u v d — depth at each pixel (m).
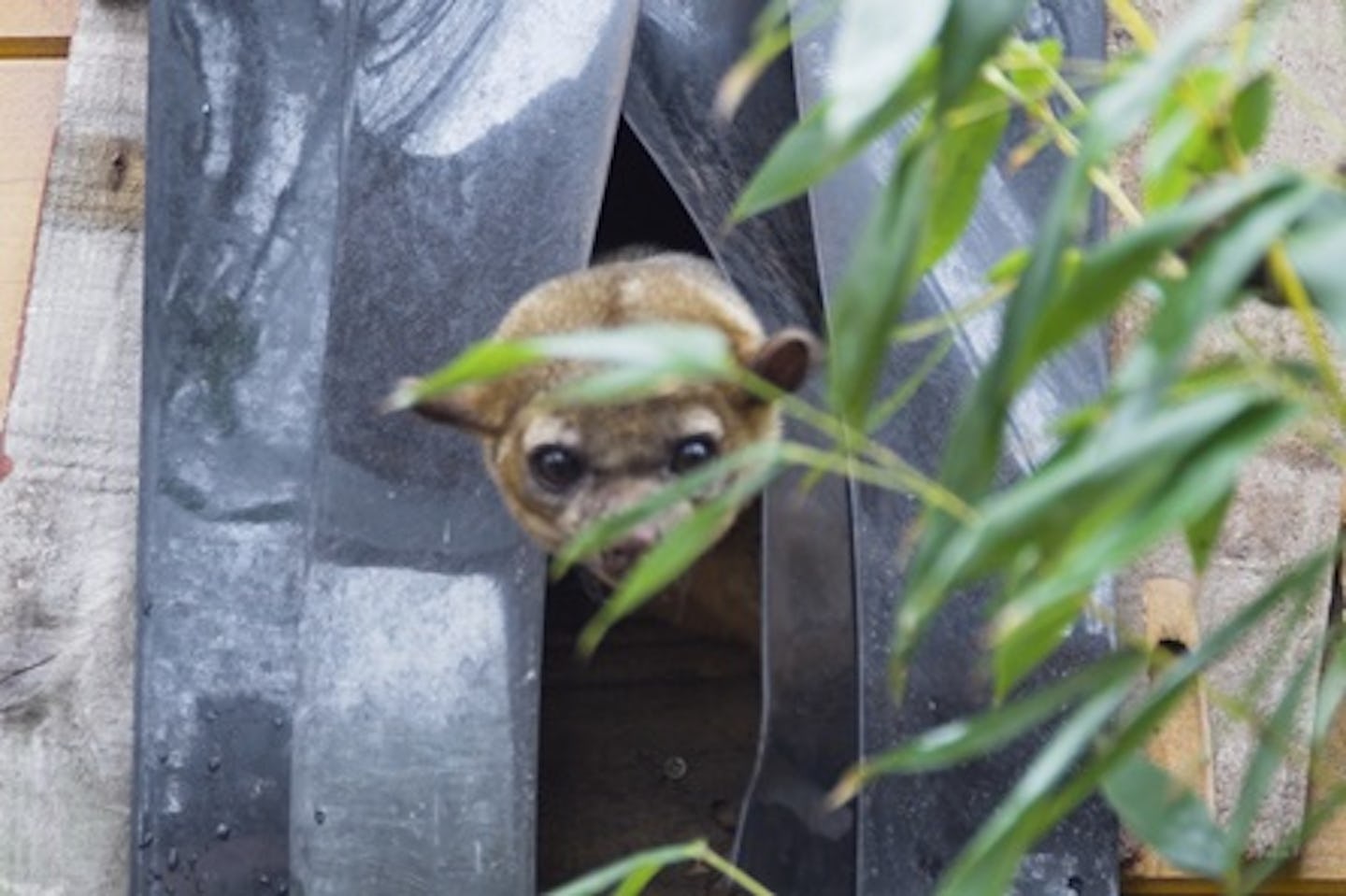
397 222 7.89
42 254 9.24
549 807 8.58
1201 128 4.94
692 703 8.72
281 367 8.23
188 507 8.05
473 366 4.77
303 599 7.78
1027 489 4.29
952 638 7.56
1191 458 4.18
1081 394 7.83
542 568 7.50
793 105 8.21
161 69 8.55
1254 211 4.21
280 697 7.90
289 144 8.48
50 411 9.05
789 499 7.67
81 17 9.59
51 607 8.81
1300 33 9.27
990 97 5.12
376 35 8.17
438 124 8.00
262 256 8.34
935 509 4.57
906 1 4.34
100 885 8.52
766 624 7.62
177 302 8.29
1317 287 4.14
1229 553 8.66
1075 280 4.29
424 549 7.56
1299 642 8.50
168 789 7.83
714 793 8.59
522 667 7.41
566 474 8.71
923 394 7.68
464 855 7.27
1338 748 8.41
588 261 8.73
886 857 7.48
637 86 8.21
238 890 7.77
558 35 8.08
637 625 8.84
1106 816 7.74
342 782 7.35
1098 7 8.58
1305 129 9.12
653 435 8.69
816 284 8.32
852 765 7.61
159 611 7.96
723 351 4.78
